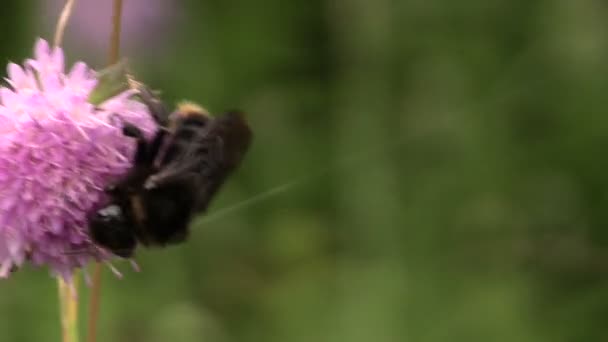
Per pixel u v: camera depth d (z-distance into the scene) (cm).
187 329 38
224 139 28
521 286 40
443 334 39
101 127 28
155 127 28
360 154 42
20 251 28
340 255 42
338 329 40
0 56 43
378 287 40
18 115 28
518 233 42
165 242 28
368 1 42
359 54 43
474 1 44
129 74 28
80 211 28
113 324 38
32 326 38
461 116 43
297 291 41
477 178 43
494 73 44
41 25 44
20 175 28
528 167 44
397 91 43
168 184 28
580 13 44
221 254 43
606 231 43
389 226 42
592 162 44
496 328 39
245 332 41
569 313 40
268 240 43
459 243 42
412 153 43
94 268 30
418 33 43
